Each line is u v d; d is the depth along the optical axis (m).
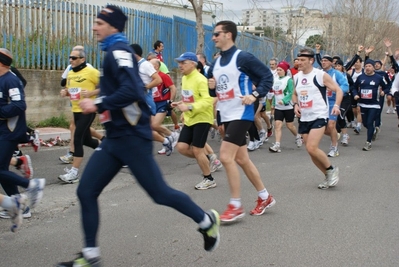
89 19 12.54
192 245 4.79
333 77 9.73
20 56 11.38
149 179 3.77
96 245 3.81
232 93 5.36
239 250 4.66
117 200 6.41
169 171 8.36
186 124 7.05
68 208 6.04
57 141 10.33
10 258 4.45
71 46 12.25
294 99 7.26
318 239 4.98
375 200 6.52
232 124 5.39
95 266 3.77
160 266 4.28
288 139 12.67
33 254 4.55
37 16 11.62
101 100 3.55
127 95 3.55
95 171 3.77
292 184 7.42
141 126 3.75
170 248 4.70
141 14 14.55
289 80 10.48
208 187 7.16
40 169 8.08
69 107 12.11
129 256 4.50
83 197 3.76
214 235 4.10
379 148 11.27
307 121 7.00
